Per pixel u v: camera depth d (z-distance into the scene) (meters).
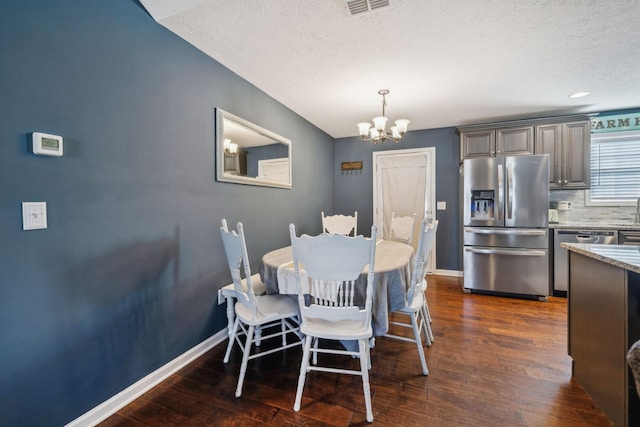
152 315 1.77
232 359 2.04
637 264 1.20
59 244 1.33
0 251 1.14
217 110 2.27
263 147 2.89
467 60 2.29
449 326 2.53
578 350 1.69
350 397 1.62
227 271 2.39
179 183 1.96
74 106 1.37
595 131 3.55
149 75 1.75
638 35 1.94
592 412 1.47
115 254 1.56
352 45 2.08
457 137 4.18
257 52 2.17
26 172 1.21
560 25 1.84
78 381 1.40
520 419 1.43
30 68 1.22
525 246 3.25
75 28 1.37
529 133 3.55
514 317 2.72
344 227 3.47
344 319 1.49
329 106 3.33
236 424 1.43
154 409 1.55
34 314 1.25
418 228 4.45
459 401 1.57
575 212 3.69
